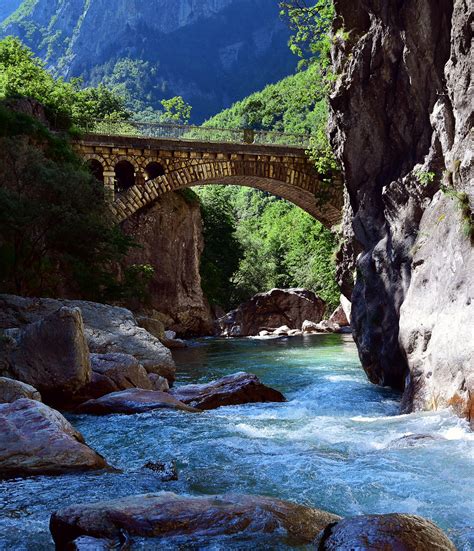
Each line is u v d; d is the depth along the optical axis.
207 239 63.97
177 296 48.91
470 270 11.55
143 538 5.50
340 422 11.59
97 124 44.09
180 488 7.52
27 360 13.88
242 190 127.50
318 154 44.38
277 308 48.81
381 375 17.31
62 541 5.68
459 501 6.81
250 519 5.77
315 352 29.34
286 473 7.99
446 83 14.69
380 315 16.81
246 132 46.88
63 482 7.70
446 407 11.02
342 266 28.48
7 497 7.14
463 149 12.85
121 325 18.97
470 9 13.02
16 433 8.35
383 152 18.45
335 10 21.69
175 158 43.69
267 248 80.50
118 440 10.26
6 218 27.05
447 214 13.16
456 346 11.12
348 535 4.98
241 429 10.88
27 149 30.95
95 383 14.12
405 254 15.38
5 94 40.12
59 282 31.55
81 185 30.28
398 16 16.77
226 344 36.47
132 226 47.03
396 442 9.47
